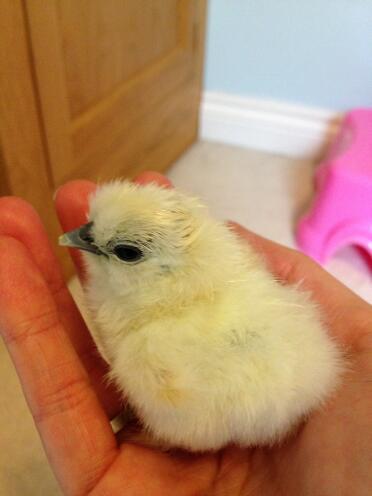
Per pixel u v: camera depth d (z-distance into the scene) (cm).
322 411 11
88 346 13
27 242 12
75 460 10
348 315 13
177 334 10
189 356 10
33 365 10
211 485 12
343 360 12
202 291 10
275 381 10
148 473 11
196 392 10
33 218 12
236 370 10
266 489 11
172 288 10
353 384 11
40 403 10
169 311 10
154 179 15
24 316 10
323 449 11
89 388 11
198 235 10
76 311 13
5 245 10
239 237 14
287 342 10
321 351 11
